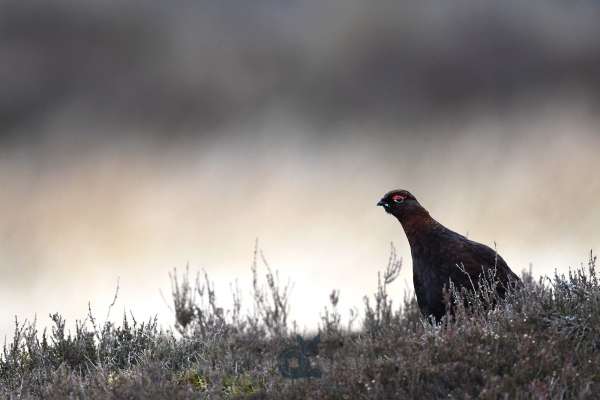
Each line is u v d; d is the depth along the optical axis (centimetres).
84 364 1941
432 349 1591
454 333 1631
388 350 1675
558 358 1498
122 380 1659
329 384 1563
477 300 1853
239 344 2042
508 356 1541
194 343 2053
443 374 1520
